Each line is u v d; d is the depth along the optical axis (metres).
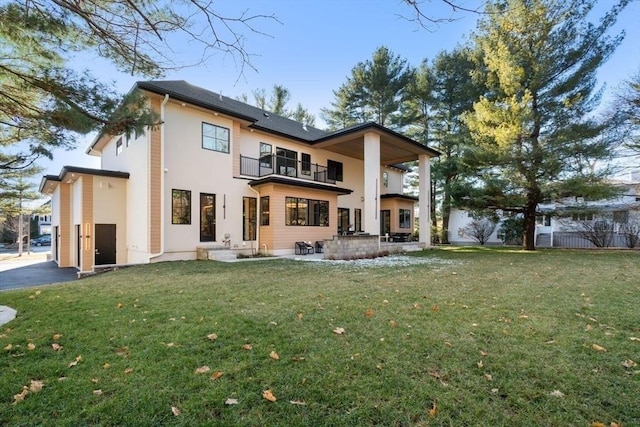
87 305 4.49
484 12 3.02
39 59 4.66
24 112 4.92
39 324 3.66
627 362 2.60
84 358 2.72
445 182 21.73
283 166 15.17
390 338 3.15
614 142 13.53
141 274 7.54
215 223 12.05
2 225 30.78
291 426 1.85
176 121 11.09
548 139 13.69
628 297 4.84
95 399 2.11
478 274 7.27
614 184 14.54
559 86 13.50
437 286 5.79
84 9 3.50
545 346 2.95
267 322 3.64
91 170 11.26
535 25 13.57
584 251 14.48
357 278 6.72
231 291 5.38
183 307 4.33
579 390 2.21
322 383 2.30
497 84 15.03
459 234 24.52
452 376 2.41
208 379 2.35
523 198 14.41
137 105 5.04
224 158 12.41
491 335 3.23
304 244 13.29
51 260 17.72
